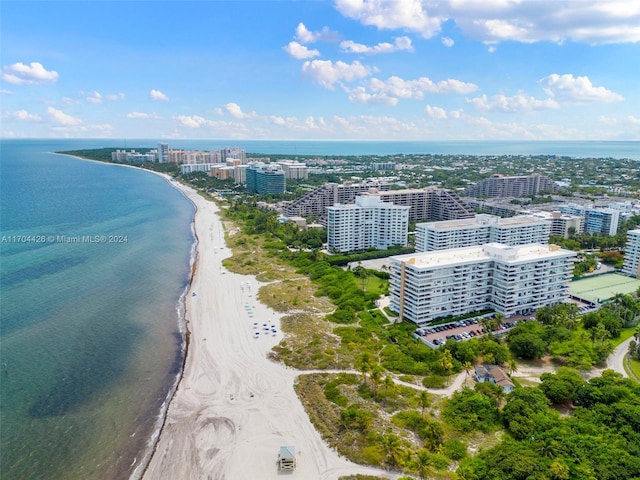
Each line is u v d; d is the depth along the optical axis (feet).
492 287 623.77
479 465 318.24
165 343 546.26
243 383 451.53
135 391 444.96
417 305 572.92
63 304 654.12
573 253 648.38
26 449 362.53
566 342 500.33
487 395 408.87
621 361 499.92
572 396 401.49
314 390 433.89
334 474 328.49
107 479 331.98
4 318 599.57
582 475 301.22
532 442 343.87
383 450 346.33
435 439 352.28
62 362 494.59
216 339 548.31
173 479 328.70
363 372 438.40
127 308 647.97
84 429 387.55
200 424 388.78
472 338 526.16
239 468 337.11
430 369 465.06
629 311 591.37
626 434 345.31
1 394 431.84
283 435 372.58
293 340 541.75
